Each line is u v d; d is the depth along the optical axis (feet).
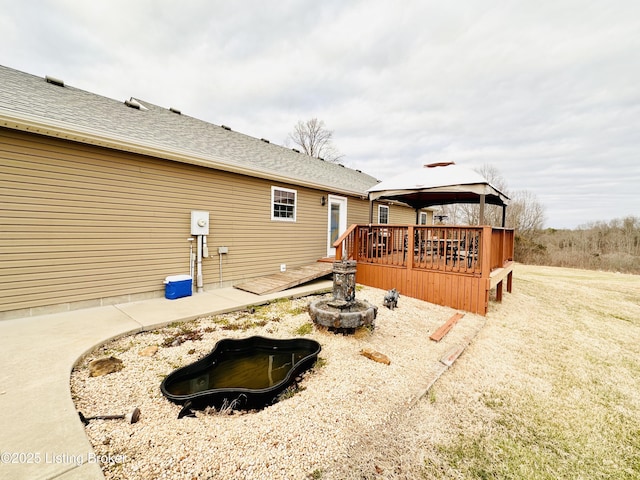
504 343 14.47
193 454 6.02
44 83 18.15
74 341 10.67
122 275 16.16
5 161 12.46
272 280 21.77
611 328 18.38
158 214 17.48
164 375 9.16
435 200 33.35
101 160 15.15
